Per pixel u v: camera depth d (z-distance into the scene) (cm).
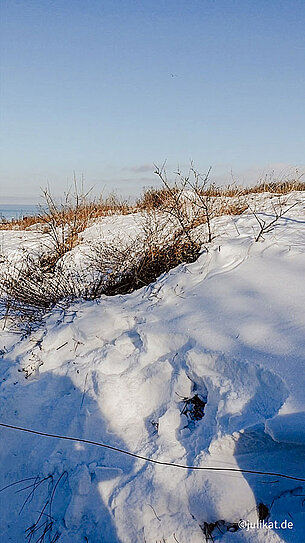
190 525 280
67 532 307
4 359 482
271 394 295
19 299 586
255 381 310
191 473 292
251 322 365
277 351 317
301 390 276
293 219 614
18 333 529
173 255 566
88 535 303
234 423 289
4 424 393
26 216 1347
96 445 346
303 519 262
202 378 342
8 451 373
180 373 362
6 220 1370
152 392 375
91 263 654
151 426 353
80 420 368
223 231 599
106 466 327
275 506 273
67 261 726
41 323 526
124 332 443
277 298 390
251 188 1091
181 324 397
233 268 473
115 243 740
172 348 389
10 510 336
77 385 400
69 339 466
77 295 574
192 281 480
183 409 345
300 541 253
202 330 376
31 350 475
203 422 321
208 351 346
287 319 354
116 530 295
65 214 974
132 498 300
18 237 1055
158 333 399
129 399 373
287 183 1077
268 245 495
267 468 281
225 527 275
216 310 402
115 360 409
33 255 838
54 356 451
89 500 316
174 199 675
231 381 324
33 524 322
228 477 281
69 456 344
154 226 738
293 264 444
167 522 285
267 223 600
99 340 451
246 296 409
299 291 390
